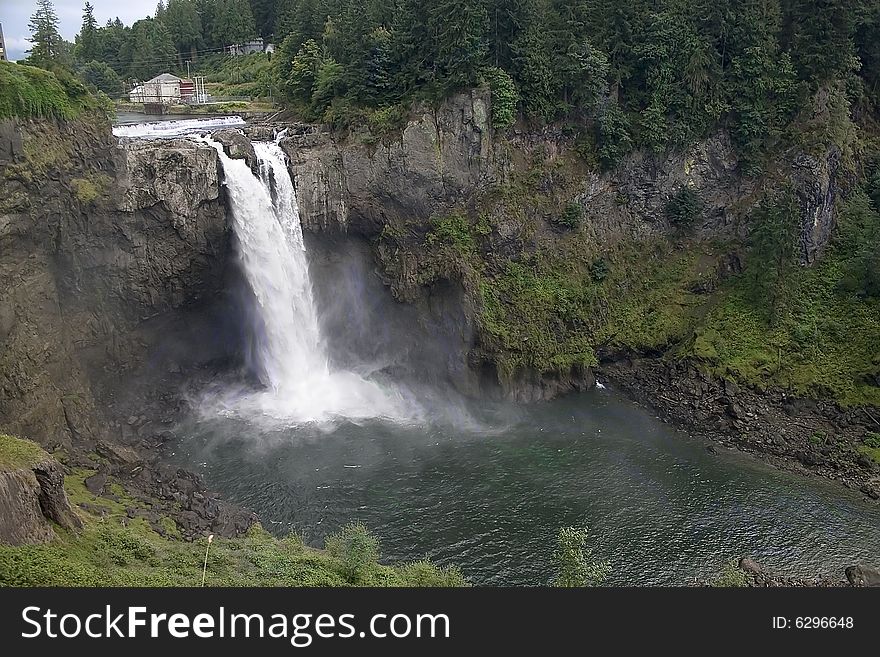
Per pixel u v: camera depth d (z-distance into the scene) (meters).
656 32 65.38
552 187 64.88
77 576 26.28
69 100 48.03
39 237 45.94
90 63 99.25
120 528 35.69
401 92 61.91
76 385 48.75
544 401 58.97
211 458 48.72
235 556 34.75
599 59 63.28
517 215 63.03
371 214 60.84
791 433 52.41
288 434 52.59
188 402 55.59
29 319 45.38
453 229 61.31
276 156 57.38
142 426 51.12
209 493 44.00
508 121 61.91
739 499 45.03
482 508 43.69
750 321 61.44
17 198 43.44
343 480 46.44
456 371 59.16
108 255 50.56
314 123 63.69
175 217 52.34
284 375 59.59
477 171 61.94
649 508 43.97
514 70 62.97
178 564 32.38
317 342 61.69
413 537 40.81
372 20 63.41
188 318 57.19
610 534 41.28
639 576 37.56
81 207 48.09
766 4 66.75
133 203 50.72
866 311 60.62
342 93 63.34
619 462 49.38
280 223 57.81
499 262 62.31
